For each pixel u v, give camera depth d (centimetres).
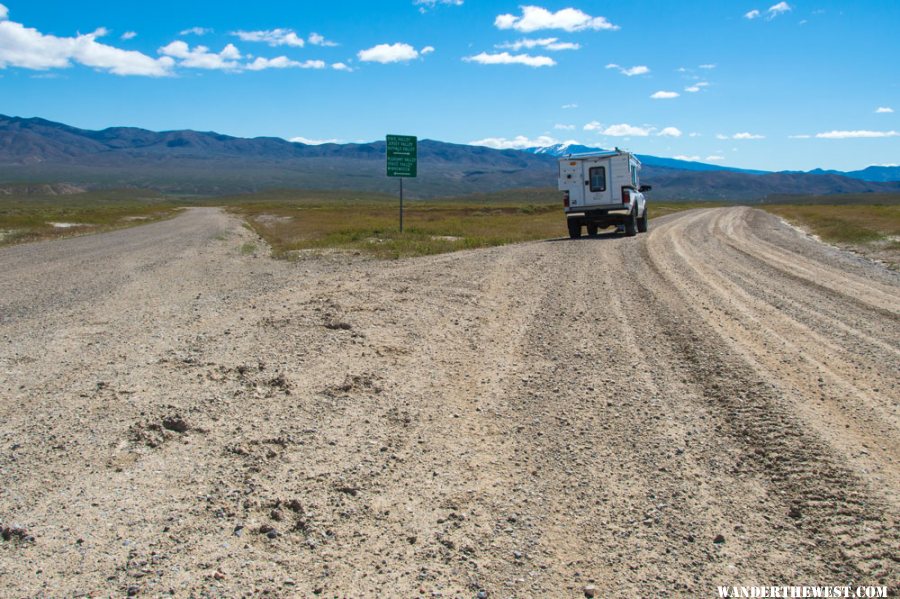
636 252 1934
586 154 2586
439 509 394
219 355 723
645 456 469
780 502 403
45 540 349
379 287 1198
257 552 344
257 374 652
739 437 501
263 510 387
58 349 761
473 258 1773
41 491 404
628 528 374
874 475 434
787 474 438
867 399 584
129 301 1127
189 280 1427
